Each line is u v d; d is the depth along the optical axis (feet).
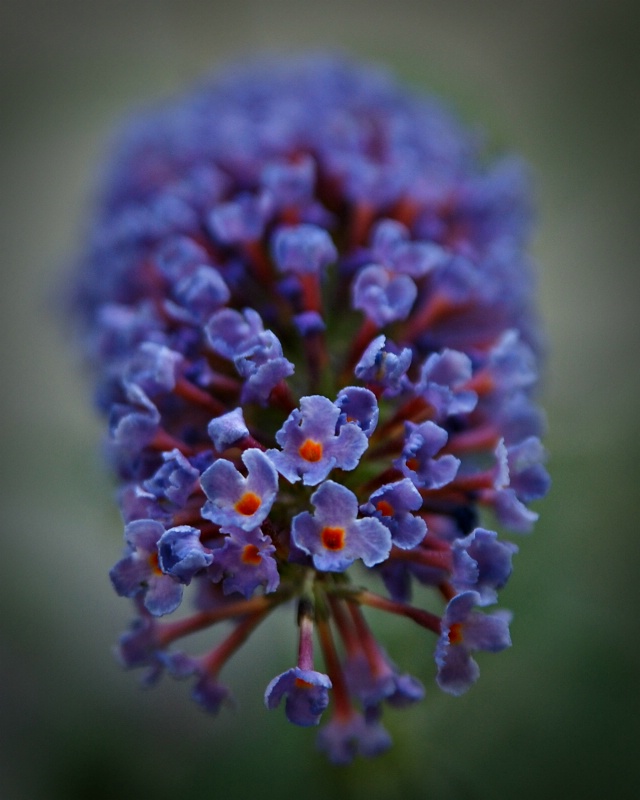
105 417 0.78
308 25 1.33
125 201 0.86
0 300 1.23
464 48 1.23
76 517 0.96
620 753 0.84
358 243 0.79
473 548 0.68
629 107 1.00
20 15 1.13
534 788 0.83
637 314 0.99
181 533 0.66
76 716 0.94
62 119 1.11
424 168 0.81
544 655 0.84
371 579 0.79
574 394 0.91
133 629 0.70
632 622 0.84
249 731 0.85
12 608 0.95
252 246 0.77
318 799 0.83
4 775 0.90
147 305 0.76
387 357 0.69
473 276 0.76
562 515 0.85
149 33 1.17
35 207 1.31
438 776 0.83
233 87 0.88
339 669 0.71
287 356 0.76
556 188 0.99
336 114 0.83
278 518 0.69
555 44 1.12
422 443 0.68
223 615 0.70
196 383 0.73
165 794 0.86
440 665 0.66
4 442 0.95
